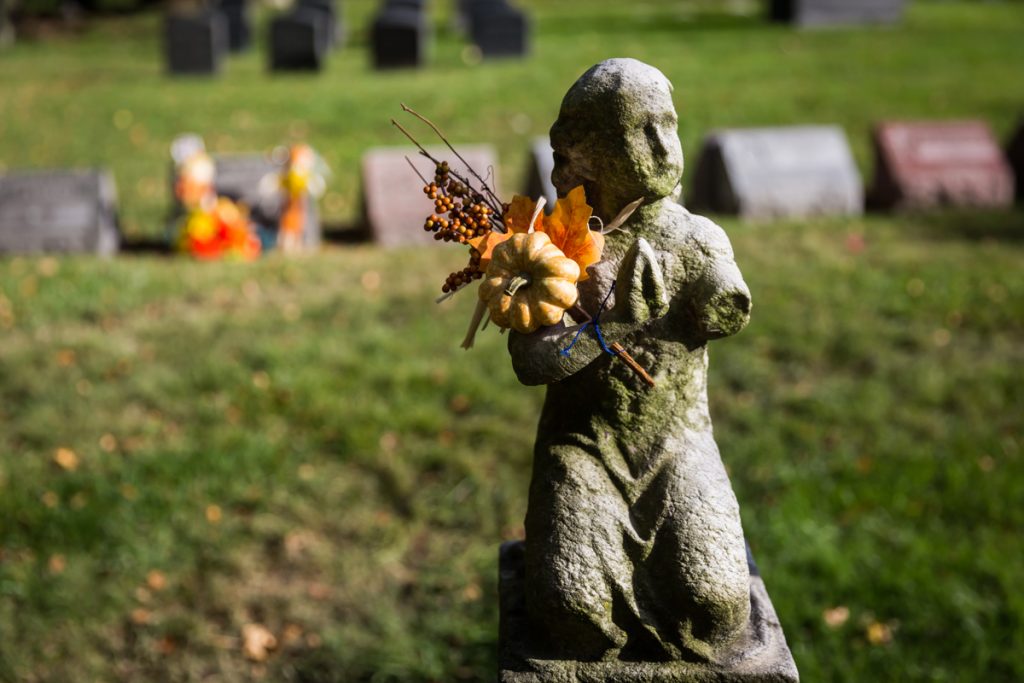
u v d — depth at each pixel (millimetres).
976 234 10398
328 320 8469
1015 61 19000
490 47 20281
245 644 5352
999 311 8430
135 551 5824
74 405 7121
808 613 5324
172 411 7098
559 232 2682
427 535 6145
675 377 2834
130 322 8453
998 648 5086
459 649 5328
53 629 5367
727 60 19547
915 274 9211
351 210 12031
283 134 14906
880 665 5043
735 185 11109
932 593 5395
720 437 6824
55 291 8953
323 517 6227
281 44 19359
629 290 2609
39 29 25109
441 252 10297
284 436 6844
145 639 5344
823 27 22969
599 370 2824
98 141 14680
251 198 10711
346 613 5598
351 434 6785
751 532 5906
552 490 2822
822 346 7914
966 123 11906
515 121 15367
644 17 25422
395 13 19812
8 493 6172
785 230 10562
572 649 2783
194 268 9672
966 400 7141
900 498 6156
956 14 24359
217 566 5828
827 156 11289
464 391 7297
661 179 2760
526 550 2846
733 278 2738
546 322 2600
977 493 6156
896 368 7590
